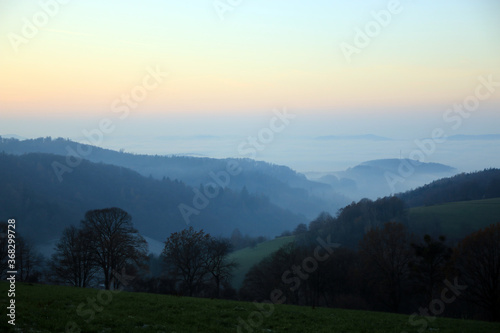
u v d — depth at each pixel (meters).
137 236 55.12
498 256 43.69
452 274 45.72
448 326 27.84
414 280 50.69
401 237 53.16
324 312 31.09
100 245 52.38
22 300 24.78
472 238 45.28
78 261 53.91
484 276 44.59
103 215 55.06
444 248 47.97
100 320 21.08
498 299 43.28
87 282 55.41
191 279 56.41
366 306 53.28
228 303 31.42
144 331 19.70
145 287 54.47
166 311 25.25
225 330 21.34
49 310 22.25
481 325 29.00
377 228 55.12
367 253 53.81
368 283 53.72
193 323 22.50
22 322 19.23
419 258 51.44
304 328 23.53
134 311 24.33
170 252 56.34
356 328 24.53
